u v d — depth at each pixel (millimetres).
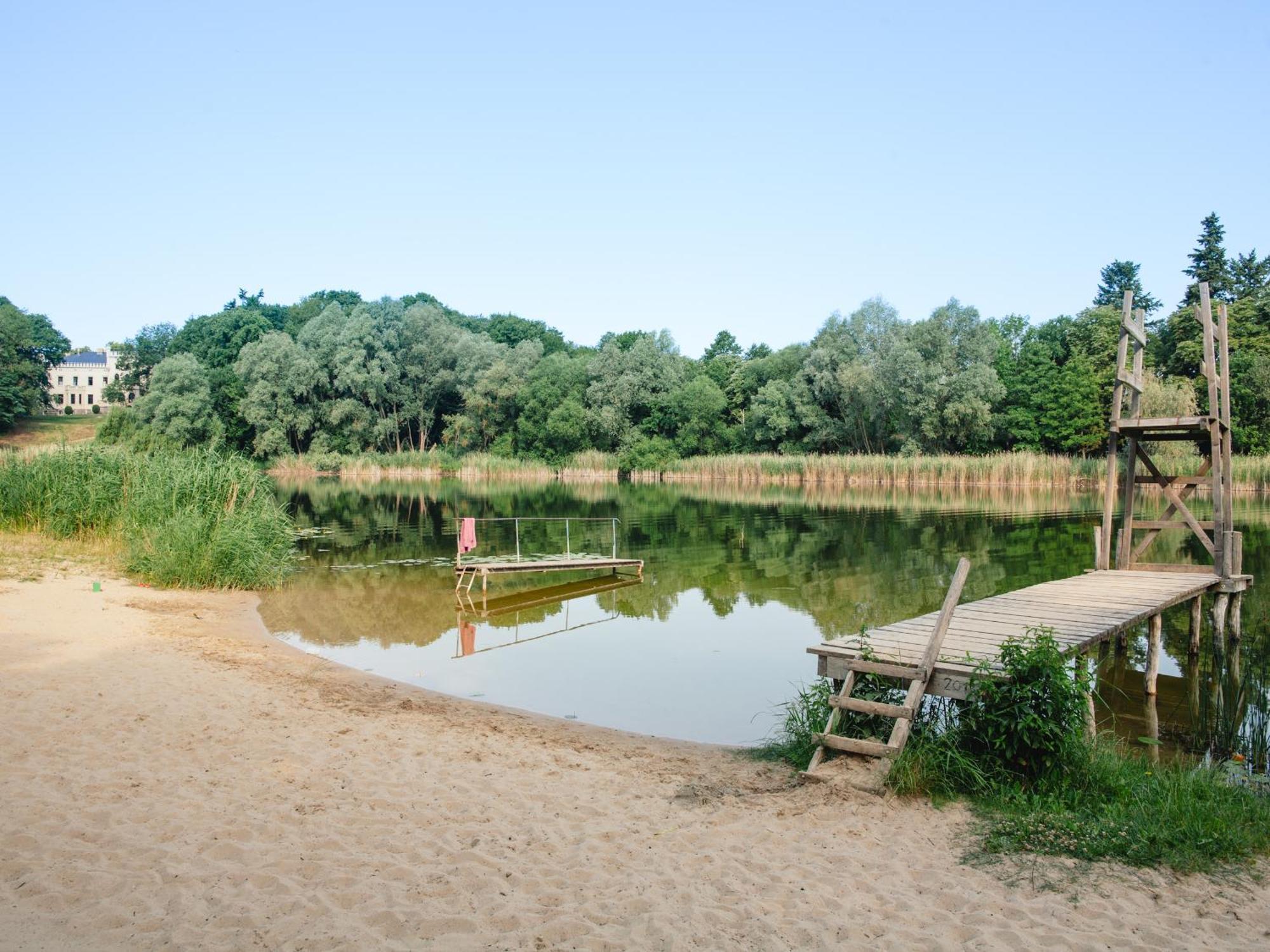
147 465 20844
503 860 5277
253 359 60812
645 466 57062
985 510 33969
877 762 6719
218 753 7148
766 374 65250
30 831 5414
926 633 8867
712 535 26469
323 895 4734
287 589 17203
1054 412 49906
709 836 5715
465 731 8336
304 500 41156
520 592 17422
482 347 67125
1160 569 13758
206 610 14289
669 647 12797
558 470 59406
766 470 53000
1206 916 4602
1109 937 4379
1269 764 7621
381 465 61344
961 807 6188
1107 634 8852
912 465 47438
